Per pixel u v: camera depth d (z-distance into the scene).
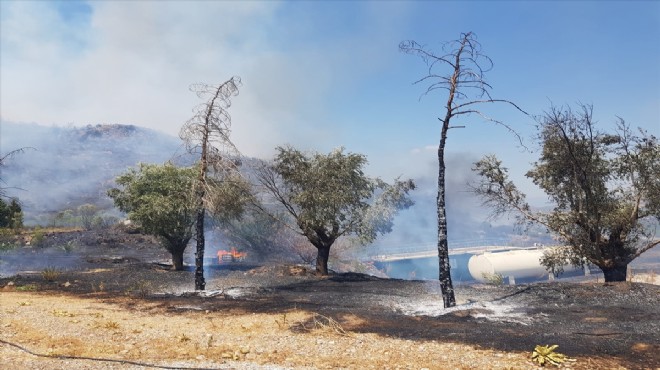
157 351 8.46
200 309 13.29
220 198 18.91
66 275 21.84
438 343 9.08
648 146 16.69
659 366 7.41
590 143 17.50
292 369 7.54
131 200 23.98
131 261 28.91
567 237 17.92
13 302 13.33
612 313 12.47
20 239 36.47
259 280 21.14
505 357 8.03
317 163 23.50
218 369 7.46
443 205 14.31
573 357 7.92
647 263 34.66
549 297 15.18
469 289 17.52
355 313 12.56
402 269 44.38
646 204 16.88
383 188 26.95
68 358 7.77
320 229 23.28
